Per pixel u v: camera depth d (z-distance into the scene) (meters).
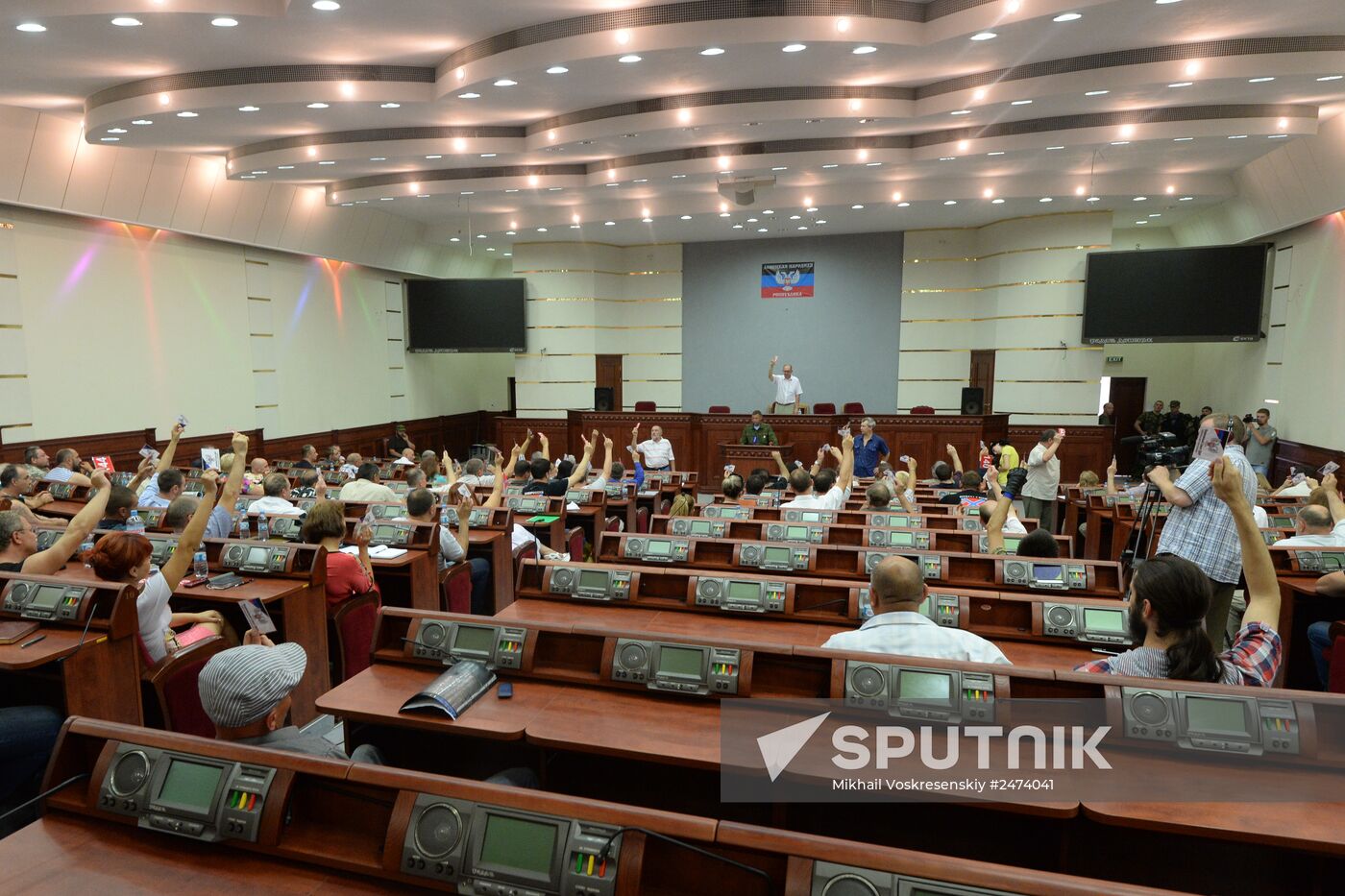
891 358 15.97
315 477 8.71
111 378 10.91
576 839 1.66
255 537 6.30
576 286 16.61
